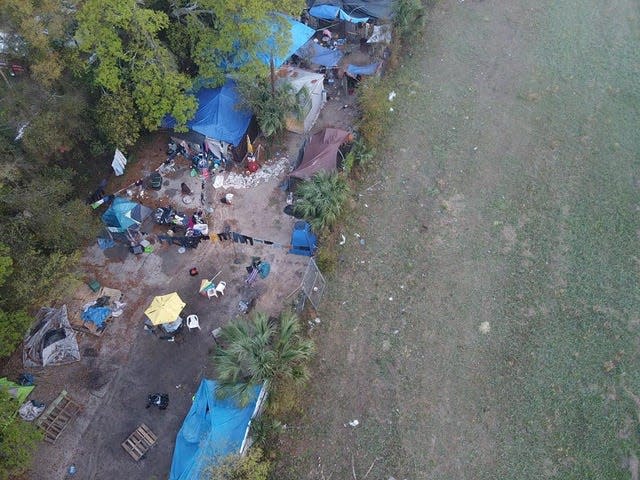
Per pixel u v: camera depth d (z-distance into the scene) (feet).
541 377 74.79
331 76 115.55
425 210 94.07
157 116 89.20
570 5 137.08
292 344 69.41
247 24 88.02
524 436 69.62
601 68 120.57
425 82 117.08
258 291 82.07
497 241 90.17
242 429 63.26
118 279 84.17
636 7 135.95
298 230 83.82
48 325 75.15
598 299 82.74
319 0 122.42
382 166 100.07
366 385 73.56
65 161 90.17
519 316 81.15
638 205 94.99
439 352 77.05
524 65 121.70
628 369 75.25
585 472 66.74
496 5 137.49
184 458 62.69
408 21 117.60
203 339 77.51
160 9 93.45
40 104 78.33
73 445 68.23
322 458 67.31
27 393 69.00
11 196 71.51
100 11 78.23
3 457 58.03
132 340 77.51
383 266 86.22
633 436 69.41
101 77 82.74
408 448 68.28
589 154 103.14
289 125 104.27
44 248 78.89
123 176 97.86
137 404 71.56
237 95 98.32
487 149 104.12
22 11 69.15
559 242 89.97
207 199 94.63
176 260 86.38
